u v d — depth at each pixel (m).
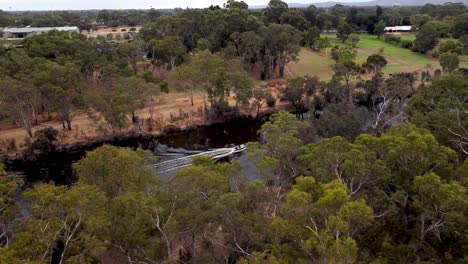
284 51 114.44
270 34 110.00
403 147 33.12
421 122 45.72
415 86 96.69
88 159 38.69
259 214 33.41
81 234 28.92
